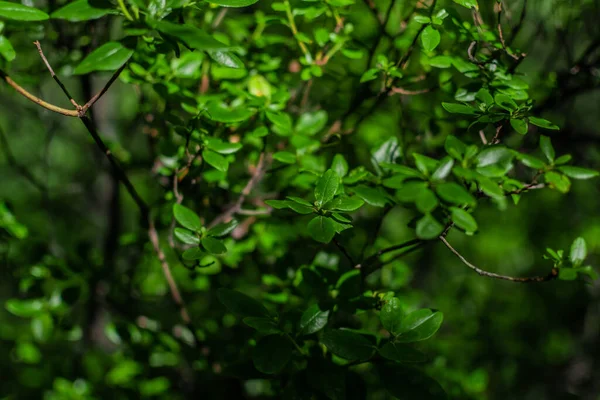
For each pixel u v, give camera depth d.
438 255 2.78
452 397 1.39
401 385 1.05
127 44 0.99
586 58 1.37
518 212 2.86
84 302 1.66
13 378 1.85
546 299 2.99
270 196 1.37
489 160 1.02
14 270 1.38
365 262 1.14
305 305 1.23
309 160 1.24
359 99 1.33
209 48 0.96
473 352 2.02
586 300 2.95
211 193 1.37
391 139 1.19
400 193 0.98
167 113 1.19
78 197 2.77
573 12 1.38
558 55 1.38
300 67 1.38
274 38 1.33
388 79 1.27
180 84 1.29
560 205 2.77
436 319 1.05
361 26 1.42
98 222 2.35
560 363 2.78
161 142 1.26
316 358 1.09
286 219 1.36
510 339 2.46
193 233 1.11
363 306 1.15
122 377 1.44
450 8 1.19
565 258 1.10
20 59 1.40
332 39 1.27
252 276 1.47
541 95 1.40
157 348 1.38
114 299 1.46
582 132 1.59
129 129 1.62
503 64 1.20
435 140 1.37
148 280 1.53
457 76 1.37
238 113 1.16
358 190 1.05
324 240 1.03
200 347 1.35
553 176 1.07
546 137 1.08
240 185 1.35
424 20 1.12
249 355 1.23
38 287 1.36
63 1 1.33
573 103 1.44
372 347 1.05
